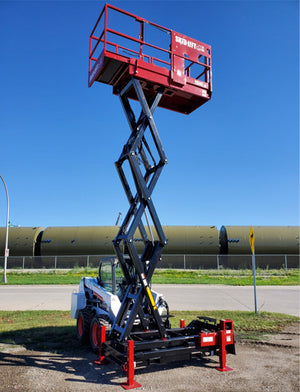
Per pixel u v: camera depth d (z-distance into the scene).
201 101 7.54
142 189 6.11
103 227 33.81
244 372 6.07
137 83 6.29
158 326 6.11
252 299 16.03
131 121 6.88
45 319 10.73
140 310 6.32
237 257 32.03
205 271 30.09
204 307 13.41
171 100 7.65
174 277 27.17
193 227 33.94
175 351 5.90
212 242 32.47
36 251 33.78
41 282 23.75
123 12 6.41
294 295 17.70
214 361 6.74
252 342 8.18
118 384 5.43
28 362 6.49
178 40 6.91
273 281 24.83
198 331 6.80
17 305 13.84
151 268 6.18
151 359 5.64
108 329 6.73
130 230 6.02
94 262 31.84
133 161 6.11
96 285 8.35
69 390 5.15
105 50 6.04
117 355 5.74
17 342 7.95
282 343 8.06
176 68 6.76
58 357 6.84
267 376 5.87
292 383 5.55
